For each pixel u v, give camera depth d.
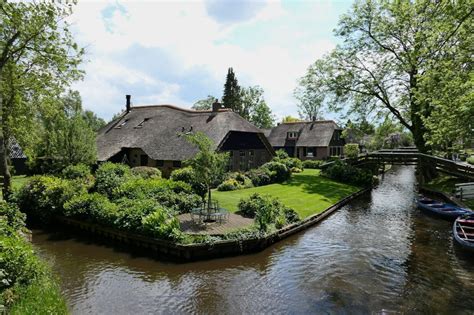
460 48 16.11
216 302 10.27
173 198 18.55
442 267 13.00
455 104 19.22
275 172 30.55
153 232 14.35
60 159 26.06
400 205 24.70
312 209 20.94
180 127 33.34
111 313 9.58
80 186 19.75
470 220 17.14
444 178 33.00
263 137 35.81
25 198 19.70
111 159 33.06
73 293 10.80
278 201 19.03
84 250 14.91
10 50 17.88
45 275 9.47
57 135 26.14
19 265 8.34
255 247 14.63
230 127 31.20
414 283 11.60
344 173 32.88
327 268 12.88
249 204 18.22
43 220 19.03
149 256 14.05
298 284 11.50
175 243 13.61
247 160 33.94
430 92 21.75
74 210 17.61
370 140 68.38
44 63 19.42
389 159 34.22
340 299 10.47
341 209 23.09
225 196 22.84
